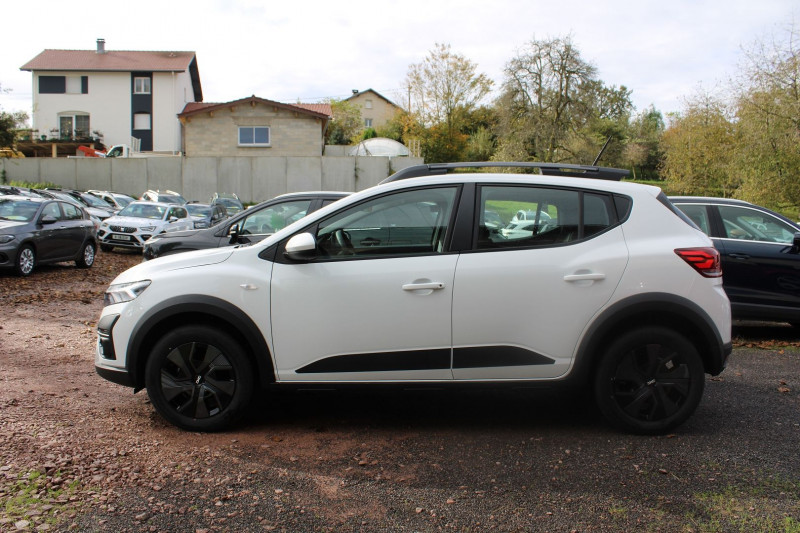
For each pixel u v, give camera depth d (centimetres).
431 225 417
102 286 1191
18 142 4338
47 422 423
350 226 419
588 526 298
